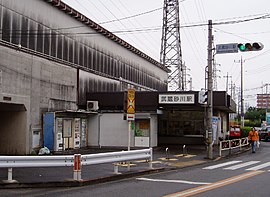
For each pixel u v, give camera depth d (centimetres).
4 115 2266
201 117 3578
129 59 4244
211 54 2338
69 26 2970
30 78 2261
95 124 2967
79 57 3111
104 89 3466
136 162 1942
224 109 3547
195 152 2678
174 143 3616
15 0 2325
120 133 2923
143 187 1211
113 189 1170
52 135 2373
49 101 2481
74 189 1175
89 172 1482
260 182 1316
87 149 2780
